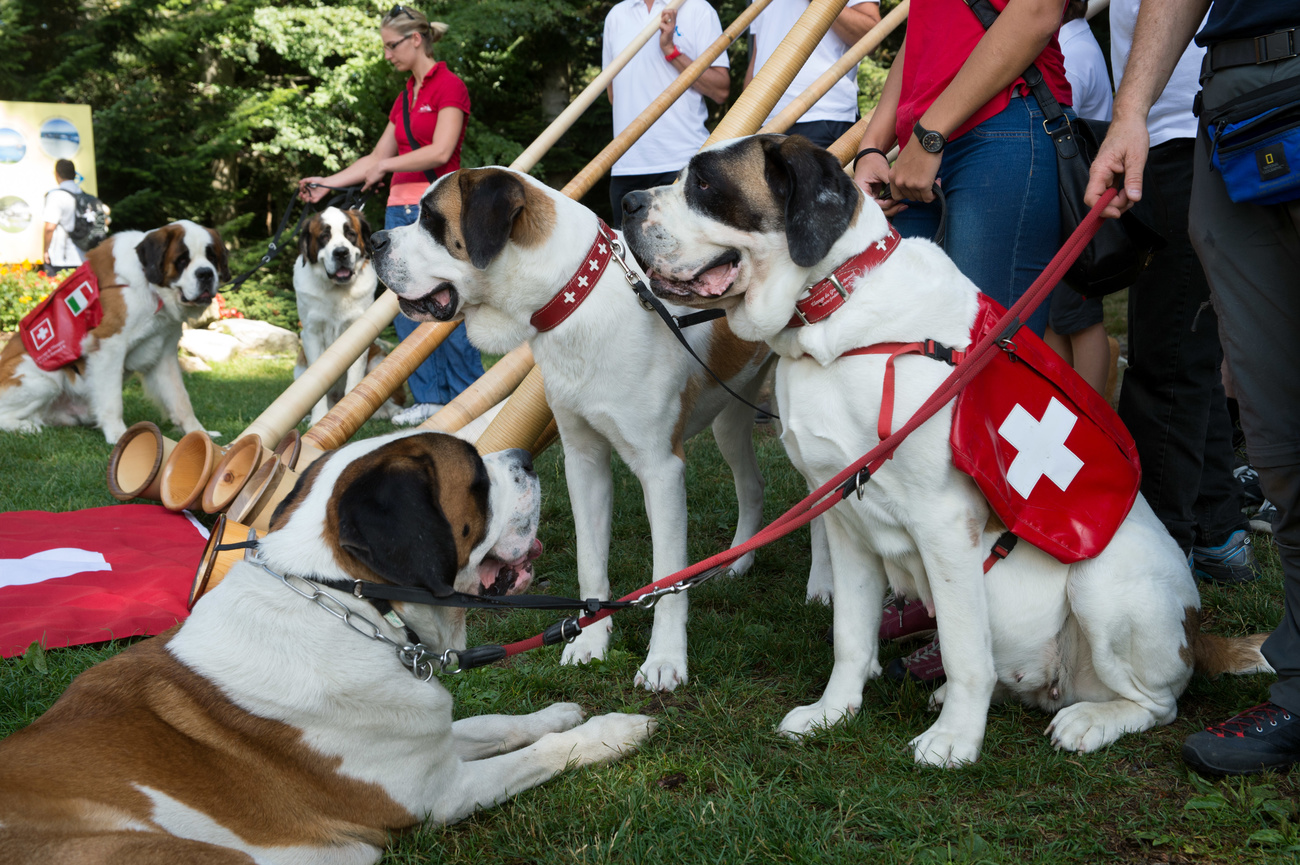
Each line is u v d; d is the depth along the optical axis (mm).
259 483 4523
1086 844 2432
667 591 2826
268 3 19922
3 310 12828
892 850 2430
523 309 3473
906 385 2705
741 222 2744
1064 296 4254
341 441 5074
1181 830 2475
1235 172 2549
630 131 5648
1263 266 2645
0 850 1860
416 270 3438
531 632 3961
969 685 2814
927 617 3779
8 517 5133
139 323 7523
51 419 8164
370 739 2426
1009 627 2934
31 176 16797
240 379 11859
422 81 7262
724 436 4734
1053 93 3451
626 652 3672
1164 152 4086
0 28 18672
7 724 3078
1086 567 2852
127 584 4160
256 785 2297
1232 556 4301
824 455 2863
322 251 8781
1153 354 4129
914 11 3639
